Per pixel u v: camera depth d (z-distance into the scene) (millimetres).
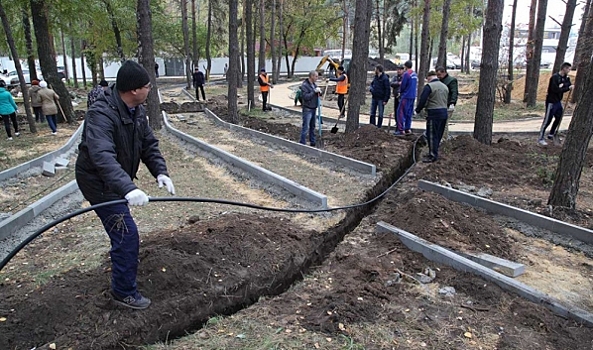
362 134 10617
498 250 4930
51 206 6277
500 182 7410
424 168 8195
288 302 3889
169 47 41125
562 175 5863
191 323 3635
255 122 14492
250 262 4355
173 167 8734
